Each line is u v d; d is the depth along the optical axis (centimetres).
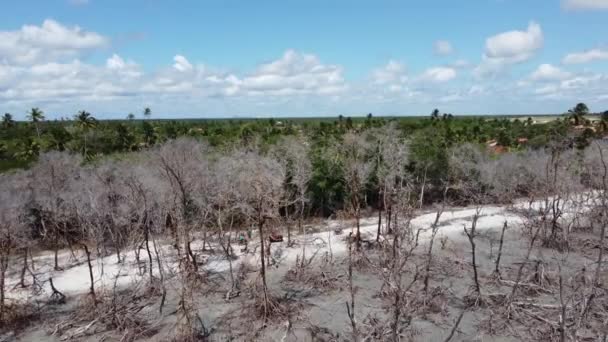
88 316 2320
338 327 2219
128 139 7412
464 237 3772
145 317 2331
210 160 3844
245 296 2614
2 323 2292
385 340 1967
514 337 2091
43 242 3603
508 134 8550
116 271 3027
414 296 2364
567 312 2114
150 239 3653
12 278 2934
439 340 2072
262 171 2966
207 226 3675
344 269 3008
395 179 4250
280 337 2141
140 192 3000
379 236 3441
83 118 7938
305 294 2652
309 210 4528
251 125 8688
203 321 2319
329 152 4741
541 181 4425
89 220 3262
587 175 4469
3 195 3112
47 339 2189
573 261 3069
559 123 8206
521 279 2648
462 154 5475
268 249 3164
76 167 4375
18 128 10069
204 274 2850
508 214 4569
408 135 5525
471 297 2431
